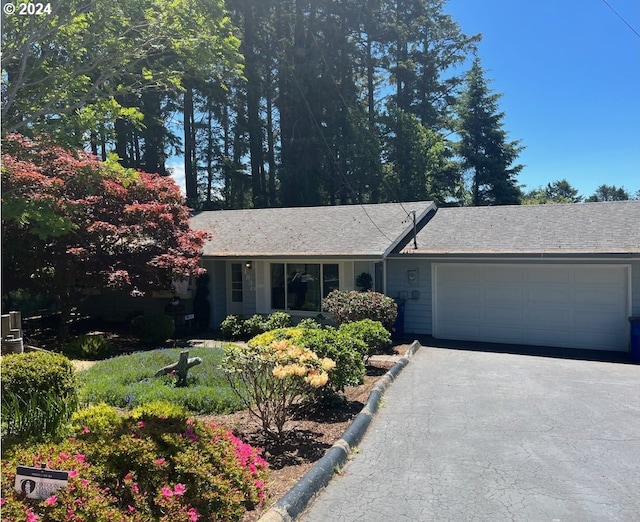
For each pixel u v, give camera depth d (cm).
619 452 515
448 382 837
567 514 387
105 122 837
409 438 561
